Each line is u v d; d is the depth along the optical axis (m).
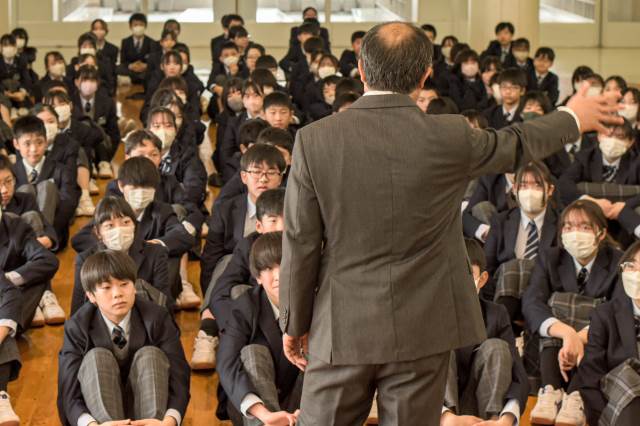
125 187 5.13
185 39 16.56
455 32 16.75
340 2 16.70
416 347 2.54
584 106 2.65
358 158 2.51
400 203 2.50
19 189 5.96
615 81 8.49
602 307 3.98
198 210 5.82
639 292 3.84
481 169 2.55
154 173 5.18
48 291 5.32
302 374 3.81
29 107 10.73
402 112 2.53
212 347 4.65
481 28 13.70
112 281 3.76
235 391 3.64
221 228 5.10
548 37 16.89
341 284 2.56
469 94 10.34
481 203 5.76
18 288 4.53
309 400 2.65
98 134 7.84
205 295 4.90
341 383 2.58
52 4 16.22
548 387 4.20
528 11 13.49
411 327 2.54
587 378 3.89
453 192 2.55
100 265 3.76
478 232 5.60
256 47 11.05
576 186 6.40
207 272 5.09
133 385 3.73
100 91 8.76
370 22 16.78
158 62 12.30
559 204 5.92
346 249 2.55
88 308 3.88
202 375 4.61
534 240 5.09
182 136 7.14
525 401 3.74
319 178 2.51
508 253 5.11
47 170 6.36
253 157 4.88
